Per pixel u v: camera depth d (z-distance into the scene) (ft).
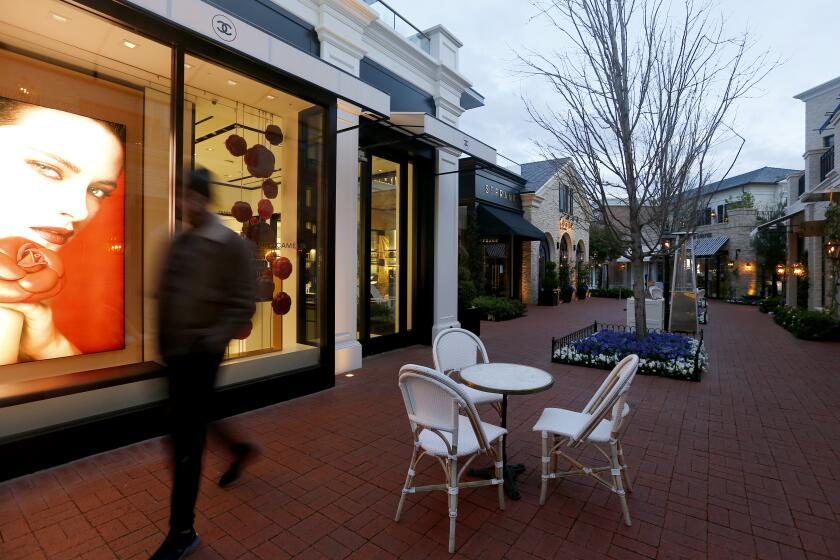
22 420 10.44
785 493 9.77
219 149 15.43
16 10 10.82
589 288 86.12
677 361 20.48
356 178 20.39
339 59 18.99
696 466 11.09
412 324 27.07
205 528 8.23
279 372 15.93
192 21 11.18
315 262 17.29
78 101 12.67
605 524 8.57
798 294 45.80
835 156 35.76
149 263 13.52
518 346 28.22
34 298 12.04
